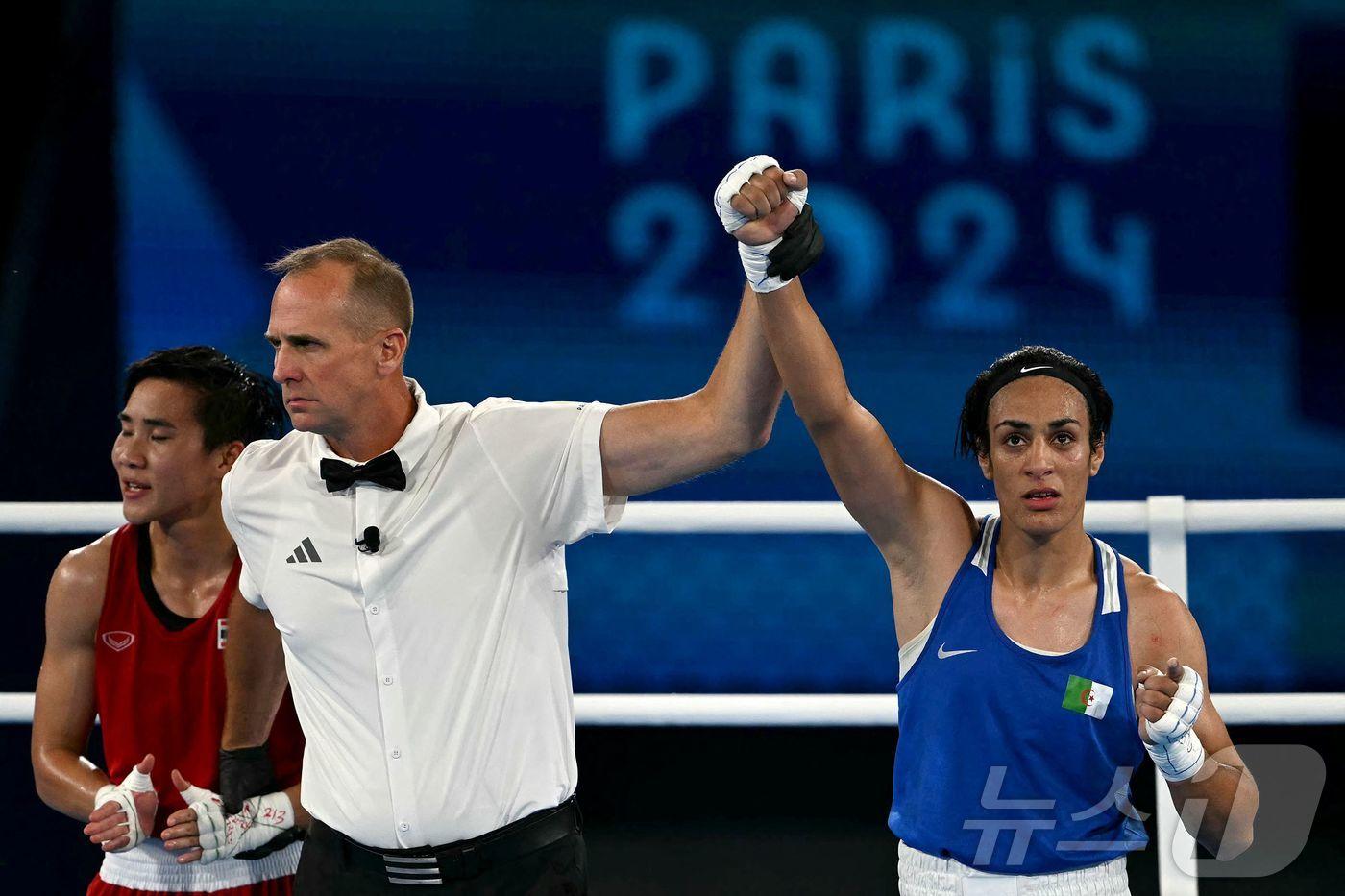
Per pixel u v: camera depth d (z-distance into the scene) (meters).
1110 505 8.27
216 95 19.47
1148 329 19.25
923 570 6.28
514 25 19.66
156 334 19.19
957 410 19.02
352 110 19.55
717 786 14.90
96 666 7.29
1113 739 6.00
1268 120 19.56
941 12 19.83
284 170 19.47
